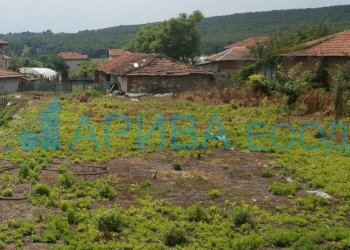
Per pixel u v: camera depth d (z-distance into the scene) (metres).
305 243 9.73
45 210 11.61
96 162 16.75
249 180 14.70
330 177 14.56
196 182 14.27
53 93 45.62
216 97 33.88
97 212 11.30
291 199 12.80
